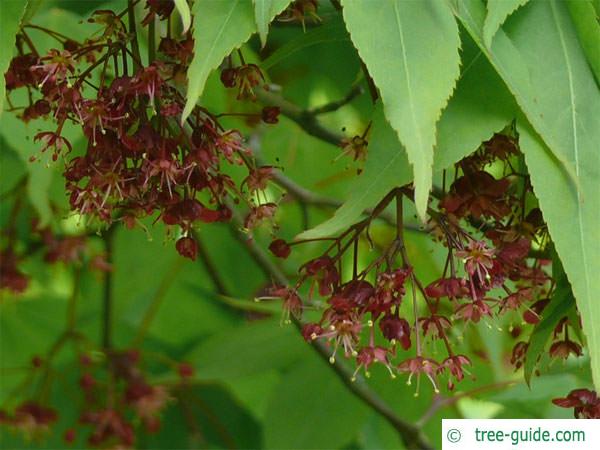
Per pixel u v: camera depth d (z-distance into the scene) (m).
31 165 0.57
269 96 0.60
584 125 0.43
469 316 0.44
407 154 0.40
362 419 0.68
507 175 0.46
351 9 0.41
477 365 0.65
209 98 0.63
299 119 0.60
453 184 0.45
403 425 0.61
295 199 0.65
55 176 0.63
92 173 0.44
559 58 0.44
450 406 0.66
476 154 0.45
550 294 0.47
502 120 0.42
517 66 0.43
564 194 0.42
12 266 0.69
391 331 0.44
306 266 0.45
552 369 0.51
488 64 0.43
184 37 0.47
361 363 0.44
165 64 0.44
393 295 0.44
